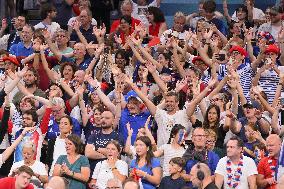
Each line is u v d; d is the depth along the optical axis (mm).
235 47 44062
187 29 49625
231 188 35000
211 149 36812
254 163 35156
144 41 48750
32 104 39688
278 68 44688
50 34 47812
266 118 39844
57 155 37906
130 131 38312
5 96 39281
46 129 38844
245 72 43969
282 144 35281
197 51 46000
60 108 39000
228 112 38156
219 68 44438
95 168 36781
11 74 42031
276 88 43188
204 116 39188
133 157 37969
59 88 40562
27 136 37969
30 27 47156
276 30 49750
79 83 42062
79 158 36750
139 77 43688
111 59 44688
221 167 35156
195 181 33250
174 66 44156
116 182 33812
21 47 47219
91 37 49406
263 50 44062
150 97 42969
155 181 36250
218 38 48000
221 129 38375
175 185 35250
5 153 37406
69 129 38188
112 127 38562
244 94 43656
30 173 33719
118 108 39875
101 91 40875
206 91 38750
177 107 39156
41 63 45062
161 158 37375
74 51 45562
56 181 33500
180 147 37062
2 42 49312
